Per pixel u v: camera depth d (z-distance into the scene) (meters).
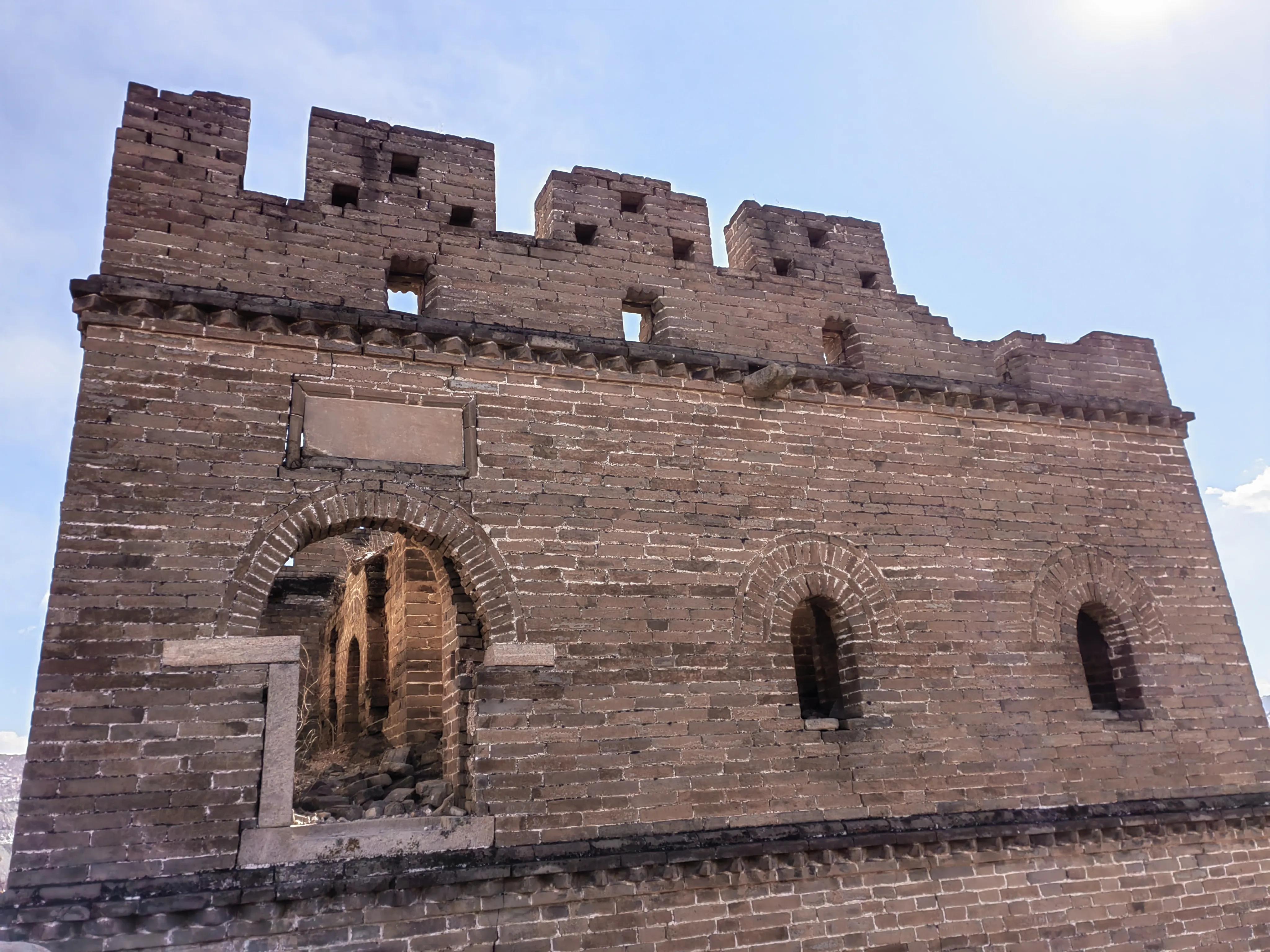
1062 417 13.48
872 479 11.97
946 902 10.15
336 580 18.06
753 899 9.38
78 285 8.84
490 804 8.87
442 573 10.52
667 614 10.27
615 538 10.34
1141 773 11.86
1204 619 13.27
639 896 8.96
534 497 10.15
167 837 7.73
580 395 10.77
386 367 10.00
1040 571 12.48
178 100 10.34
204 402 9.10
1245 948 11.35
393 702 13.31
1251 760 12.59
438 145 11.65
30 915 7.10
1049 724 11.65
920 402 12.62
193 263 9.74
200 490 8.83
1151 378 14.69
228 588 8.62
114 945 7.30
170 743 7.99
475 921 8.37
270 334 9.58
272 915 7.78
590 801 9.22
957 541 12.14
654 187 12.73
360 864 8.15
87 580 8.18
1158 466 14.02
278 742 8.29
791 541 11.21
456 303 10.85
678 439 11.06
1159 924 11.04
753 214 13.28
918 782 10.69
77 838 7.50
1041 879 10.69
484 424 10.20
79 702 7.84
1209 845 11.73
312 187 10.75
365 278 10.52
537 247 11.55
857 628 11.18
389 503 9.49
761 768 10.04
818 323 12.87
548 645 9.63
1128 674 12.62
